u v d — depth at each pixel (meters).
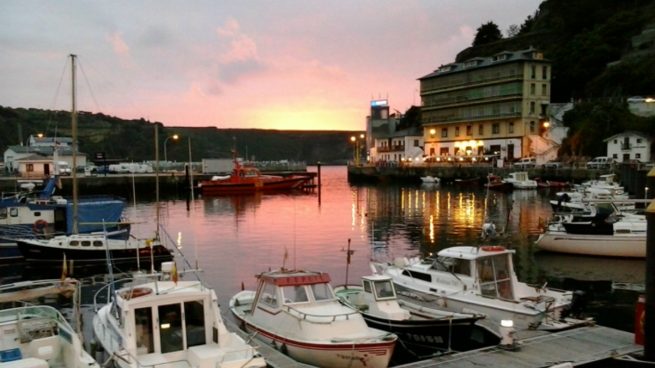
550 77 95.19
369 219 45.50
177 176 80.94
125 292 12.34
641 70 88.62
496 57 97.12
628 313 18.69
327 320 12.95
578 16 120.19
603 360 11.91
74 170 30.41
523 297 16.08
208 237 36.34
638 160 71.00
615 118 80.00
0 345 11.23
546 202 57.00
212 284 22.78
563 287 22.50
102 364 11.97
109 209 34.69
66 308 19.28
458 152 103.38
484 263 16.20
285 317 13.61
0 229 30.84
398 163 104.50
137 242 25.42
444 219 44.62
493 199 61.28
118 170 89.00
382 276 15.77
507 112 93.62
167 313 11.20
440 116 106.69
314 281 14.36
